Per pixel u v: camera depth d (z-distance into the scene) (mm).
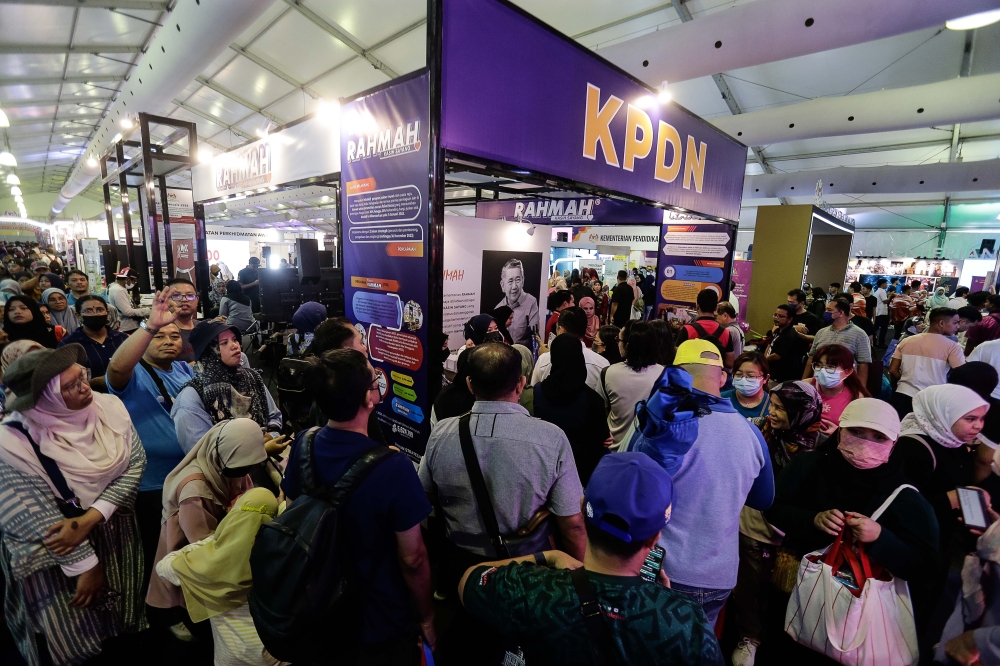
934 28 5953
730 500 1396
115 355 1982
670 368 1331
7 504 1447
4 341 2762
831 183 10039
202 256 5773
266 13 7156
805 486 1650
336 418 1251
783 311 4355
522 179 2816
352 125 2725
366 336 2830
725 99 8398
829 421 2213
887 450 1484
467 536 1413
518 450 1340
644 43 4543
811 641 1525
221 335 2086
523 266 4105
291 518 1121
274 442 1934
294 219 17688
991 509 1427
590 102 2990
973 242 12430
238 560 1300
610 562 897
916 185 9148
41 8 5742
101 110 12000
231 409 2061
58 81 8812
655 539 903
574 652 833
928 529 1424
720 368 1535
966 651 1138
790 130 6918
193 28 4633
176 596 1646
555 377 1966
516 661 1279
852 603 1432
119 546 1813
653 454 1370
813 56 6930
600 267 14562
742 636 1891
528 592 907
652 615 812
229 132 13445
